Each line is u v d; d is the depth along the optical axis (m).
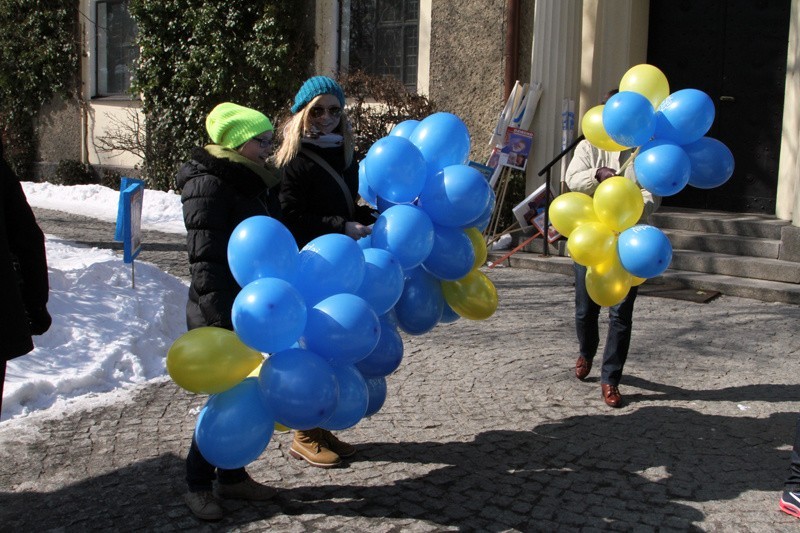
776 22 9.21
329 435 4.09
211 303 3.25
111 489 3.72
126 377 5.31
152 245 10.19
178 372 2.93
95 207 13.97
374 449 4.24
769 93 9.30
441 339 6.42
